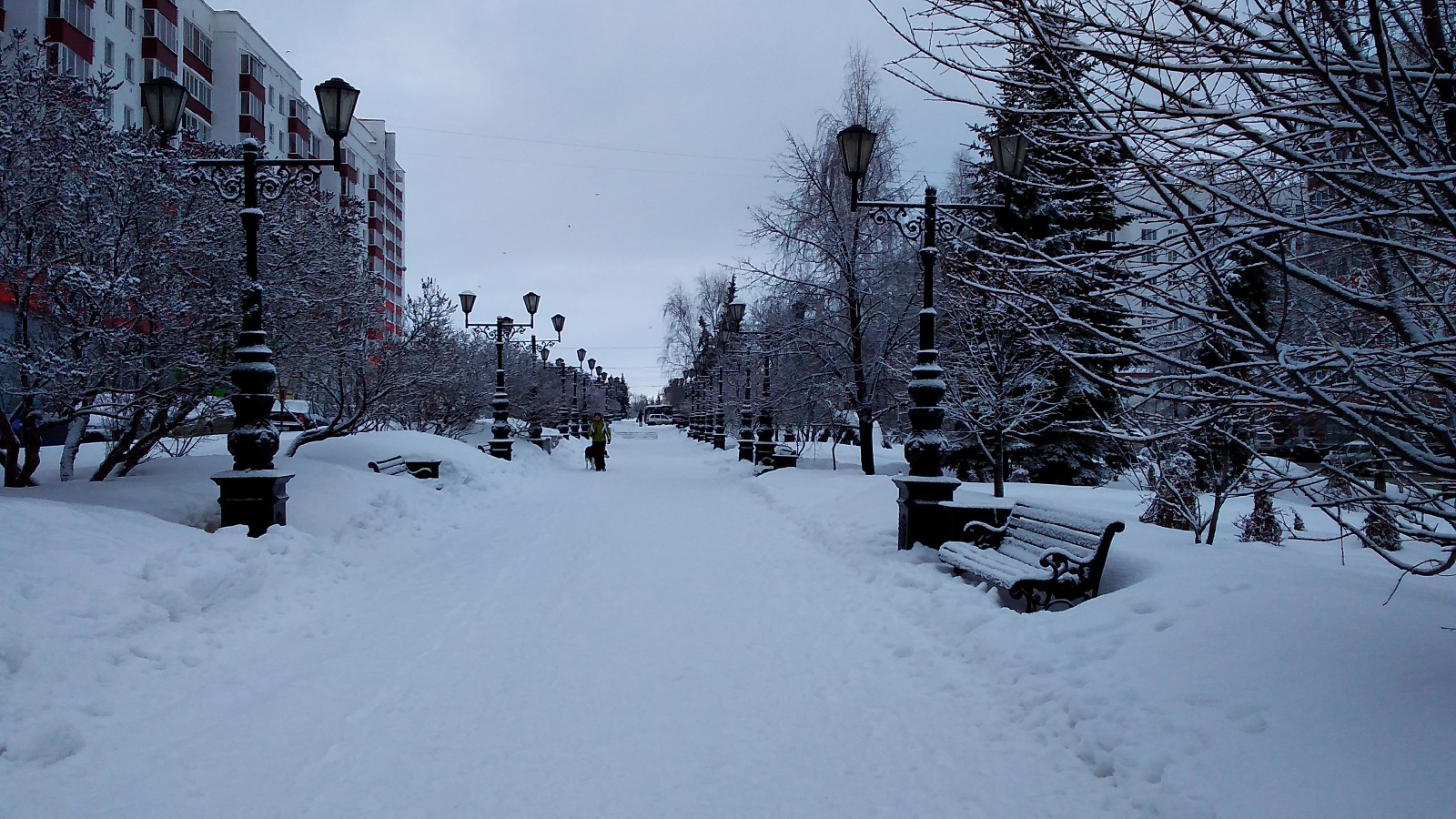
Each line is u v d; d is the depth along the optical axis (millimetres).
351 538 10258
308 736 4602
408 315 18234
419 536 11352
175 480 10680
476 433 29516
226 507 8727
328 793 3932
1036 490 15766
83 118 9781
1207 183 3779
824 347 21625
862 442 21188
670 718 4922
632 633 6758
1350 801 3250
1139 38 3604
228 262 10797
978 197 11797
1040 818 3680
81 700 4773
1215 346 4234
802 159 21719
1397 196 3549
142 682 5219
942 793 3949
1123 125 3695
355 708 5039
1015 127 4125
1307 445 4531
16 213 8945
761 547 11070
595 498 17984
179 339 10148
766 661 6035
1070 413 20297
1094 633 5531
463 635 6672
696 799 3902
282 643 6348
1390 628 4488
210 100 44406
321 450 16625
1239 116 3525
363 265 16344
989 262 4605
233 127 47500
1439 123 3529
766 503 16188
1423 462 3451
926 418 9945
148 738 4535
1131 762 3955
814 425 24812
